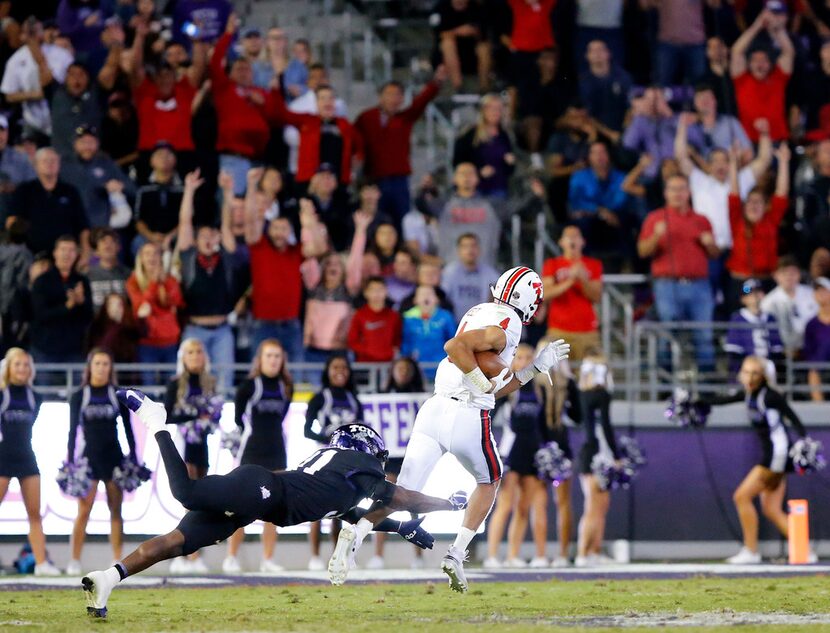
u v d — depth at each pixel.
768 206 54.50
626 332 52.00
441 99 63.56
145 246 46.50
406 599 29.67
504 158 56.22
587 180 55.19
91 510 41.03
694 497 45.88
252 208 47.66
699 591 31.61
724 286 53.16
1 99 55.16
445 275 50.59
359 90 65.69
